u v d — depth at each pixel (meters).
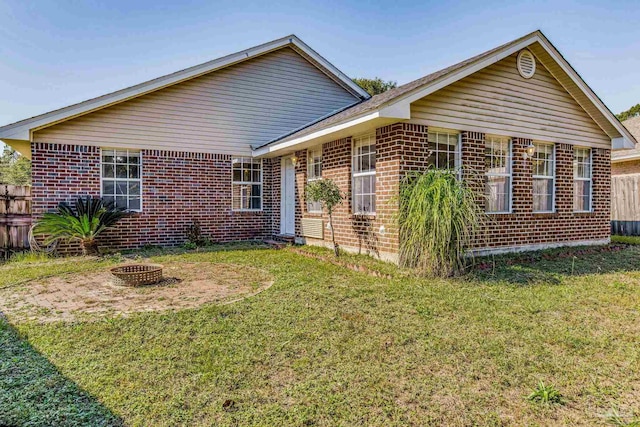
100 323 4.42
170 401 2.79
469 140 8.25
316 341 3.91
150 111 10.85
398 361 3.48
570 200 9.91
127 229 10.60
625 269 7.38
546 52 8.91
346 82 13.72
